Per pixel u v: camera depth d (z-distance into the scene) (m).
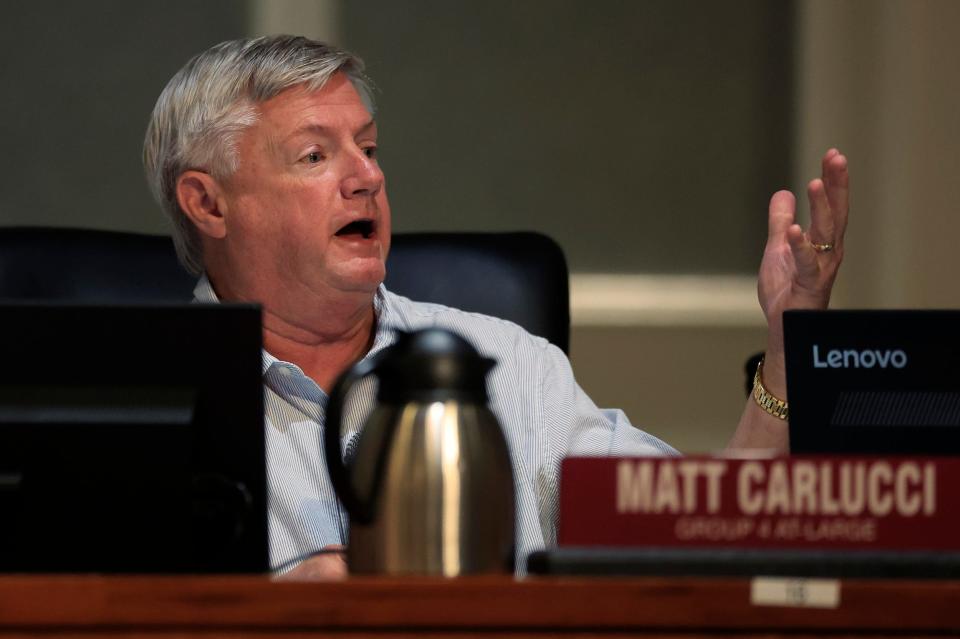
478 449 4.34
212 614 3.80
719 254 13.68
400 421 4.34
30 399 4.33
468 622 3.78
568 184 13.64
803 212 13.64
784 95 13.67
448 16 13.58
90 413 4.32
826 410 4.82
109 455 4.32
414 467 4.29
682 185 13.67
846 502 4.06
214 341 4.40
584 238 13.65
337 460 4.29
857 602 3.79
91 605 3.81
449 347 4.43
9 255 7.71
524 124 13.60
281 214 7.22
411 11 13.56
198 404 4.40
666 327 13.55
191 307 4.40
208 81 7.34
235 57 7.32
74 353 4.38
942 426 4.80
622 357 13.58
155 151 7.60
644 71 13.62
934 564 3.96
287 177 7.21
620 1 13.59
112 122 13.37
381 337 7.55
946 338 4.83
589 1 13.58
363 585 3.79
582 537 4.07
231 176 7.32
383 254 7.32
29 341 4.36
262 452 4.45
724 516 4.05
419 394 4.37
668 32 13.62
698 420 13.58
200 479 4.42
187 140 7.38
